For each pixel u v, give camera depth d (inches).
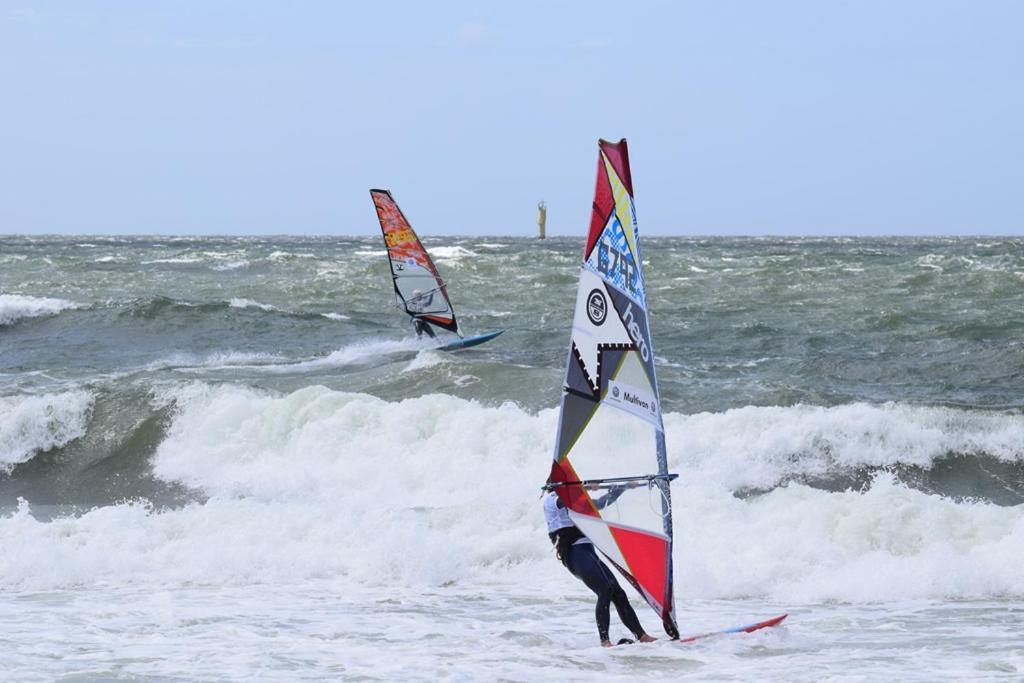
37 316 4005.9
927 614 1337.4
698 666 1082.1
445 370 2827.3
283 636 1235.9
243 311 4101.9
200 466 2289.6
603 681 1031.0
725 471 2069.4
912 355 3314.5
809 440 2161.7
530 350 3570.4
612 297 1147.9
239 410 2417.6
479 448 2215.8
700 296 5123.0
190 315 4040.4
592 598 1448.1
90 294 5251.0
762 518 1681.8
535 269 6245.1
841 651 1142.3
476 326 4220.0
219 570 1585.9
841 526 1621.6
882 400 2647.6
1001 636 1213.7
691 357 3412.9
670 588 1153.4
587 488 1139.9
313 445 2292.1
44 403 2476.6
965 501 1982.0
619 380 1147.3
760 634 1190.9
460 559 1582.2
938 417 2202.3
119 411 2474.2
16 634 1242.0
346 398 2421.3
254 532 1683.1
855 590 1453.0
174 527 1720.0
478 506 1740.9
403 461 2197.3
